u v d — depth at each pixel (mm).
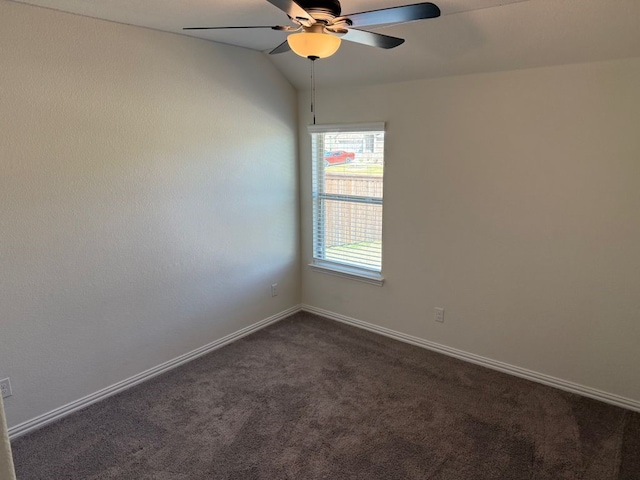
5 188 2412
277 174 3934
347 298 4070
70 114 2605
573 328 2934
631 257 2672
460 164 3189
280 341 3766
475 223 3201
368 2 2205
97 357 2920
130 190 2939
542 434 2557
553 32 2457
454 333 3461
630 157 2578
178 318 3352
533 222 2963
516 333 3166
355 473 2275
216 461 2369
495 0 2191
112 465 2350
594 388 2918
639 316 2705
